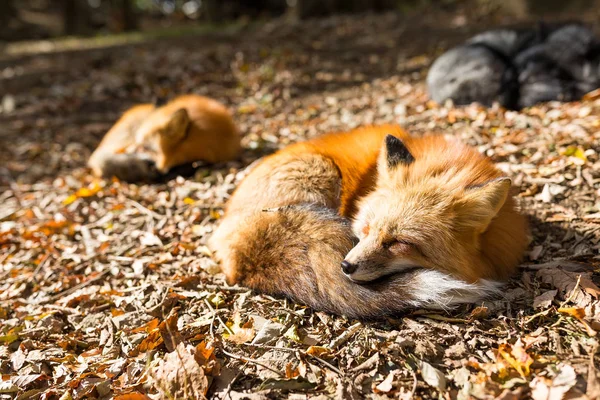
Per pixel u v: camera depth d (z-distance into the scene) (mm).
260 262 688
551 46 1308
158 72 2119
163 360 610
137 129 1352
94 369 637
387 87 1749
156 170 1251
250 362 603
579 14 2473
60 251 997
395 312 649
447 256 621
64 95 2008
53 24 5281
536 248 761
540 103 1290
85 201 1183
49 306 793
